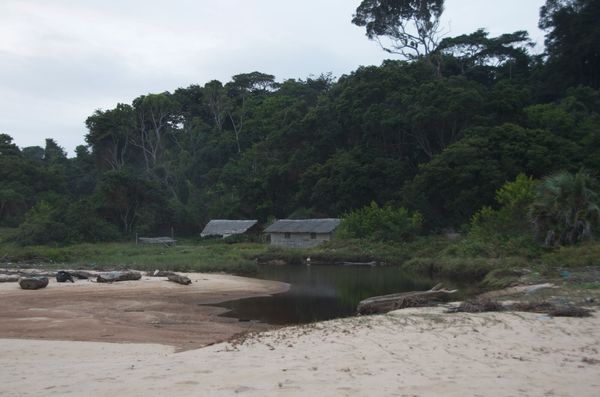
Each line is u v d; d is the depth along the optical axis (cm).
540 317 1369
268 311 2095
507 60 8431
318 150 7569
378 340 1091
